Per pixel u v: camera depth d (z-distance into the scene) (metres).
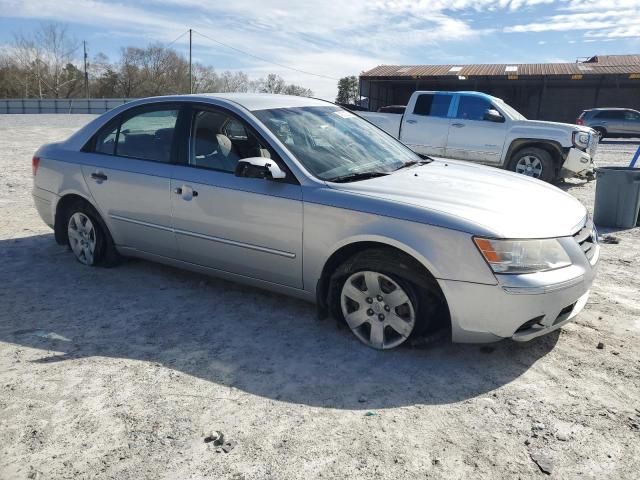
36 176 5.26
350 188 3.57
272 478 2.41
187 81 77.50
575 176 10.41
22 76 74.12
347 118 4.71
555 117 40.41
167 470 2.46
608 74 33.53
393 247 3.38
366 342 3.59
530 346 3.59
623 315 4.10
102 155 4.79
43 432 2.73
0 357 3.48
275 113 4.18
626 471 2.45
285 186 3.71
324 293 3.76
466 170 4.30
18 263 5.31
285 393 3.07
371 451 2.58
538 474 2.43
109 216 4.76
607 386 3.12
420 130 11.16
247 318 4.05
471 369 3.31
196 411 2.90
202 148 4.19
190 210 4.16
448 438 2.68
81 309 4.23
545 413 2.87
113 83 77.12
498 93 41.00
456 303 3.18
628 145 22.64
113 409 2.91
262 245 3.85
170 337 3.77
